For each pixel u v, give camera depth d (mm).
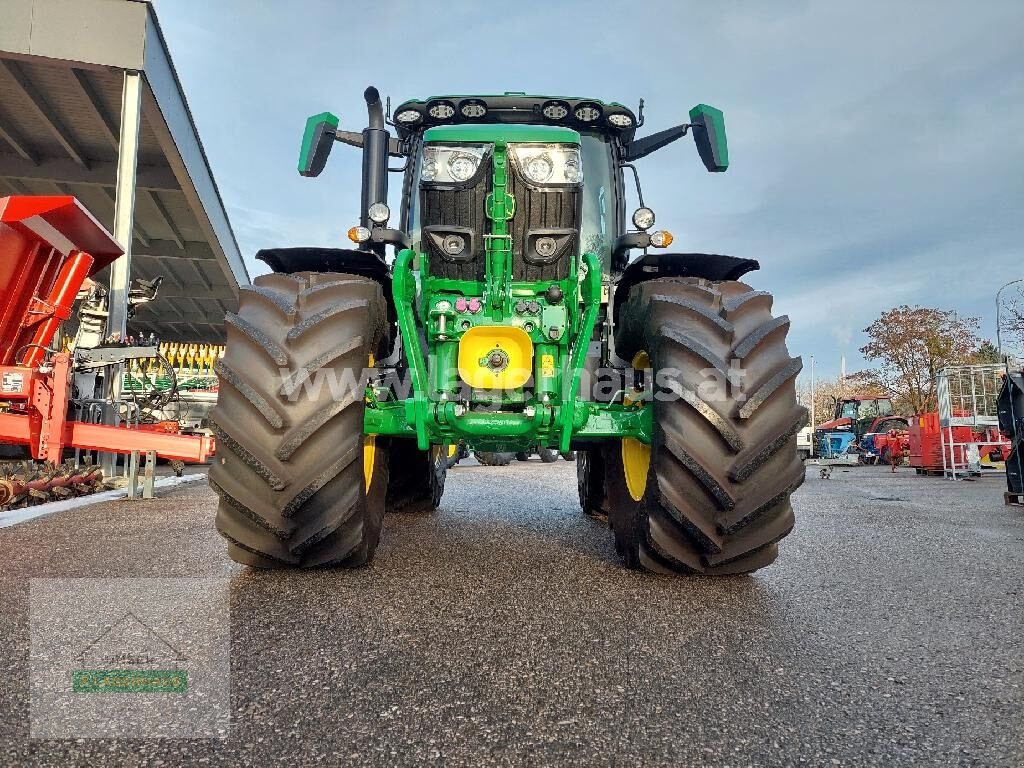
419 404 2461
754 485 2389
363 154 3520
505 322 2605
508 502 5602
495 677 1498
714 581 2494
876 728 1260
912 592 2354
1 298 5965
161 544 3221
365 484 2551
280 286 2602
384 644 1717
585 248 3502
